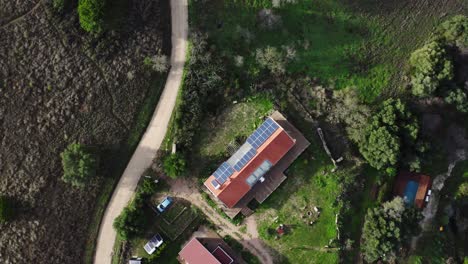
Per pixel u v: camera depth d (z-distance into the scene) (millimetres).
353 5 83250
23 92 70938
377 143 76438
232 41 78062
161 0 76000
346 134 80750
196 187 76812
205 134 77562
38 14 70625
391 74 83625
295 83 79875
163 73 75938
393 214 77312
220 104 77875
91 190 74188
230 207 75188
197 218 76625
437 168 86312
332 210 78938
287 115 79250
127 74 74188
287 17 80562
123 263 74562
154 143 75875
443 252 84562
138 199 74000
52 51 71438
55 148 72250
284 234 77812
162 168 75500
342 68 82062
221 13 78062
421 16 85312
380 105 81250
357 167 80438
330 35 82188
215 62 76438
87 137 73375
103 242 74875
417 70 81500
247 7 78938
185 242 76188
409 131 77938
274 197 78125
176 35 76562
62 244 73438
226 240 76750
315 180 79188
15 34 70125
